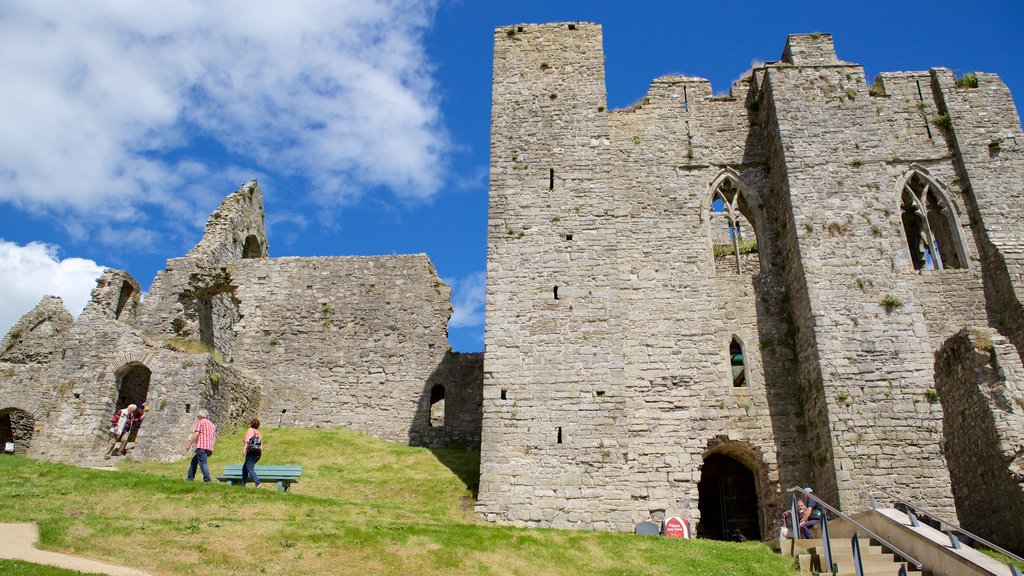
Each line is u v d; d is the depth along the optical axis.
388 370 32.22
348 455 27.80
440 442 30.69
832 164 26.12
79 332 29.75
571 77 29.17
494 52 30.00
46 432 27.75
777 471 23.59
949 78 29.14
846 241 24.83
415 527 17.31
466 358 32.16
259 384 32.28
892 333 23.28
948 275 26.08
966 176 27.34
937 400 22.22
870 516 17.56
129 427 27.64
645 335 25.72
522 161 27.66
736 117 29.20
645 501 23.22
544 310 25.12
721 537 25.33
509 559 16.36
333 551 15.20
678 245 27.11
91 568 12.91
